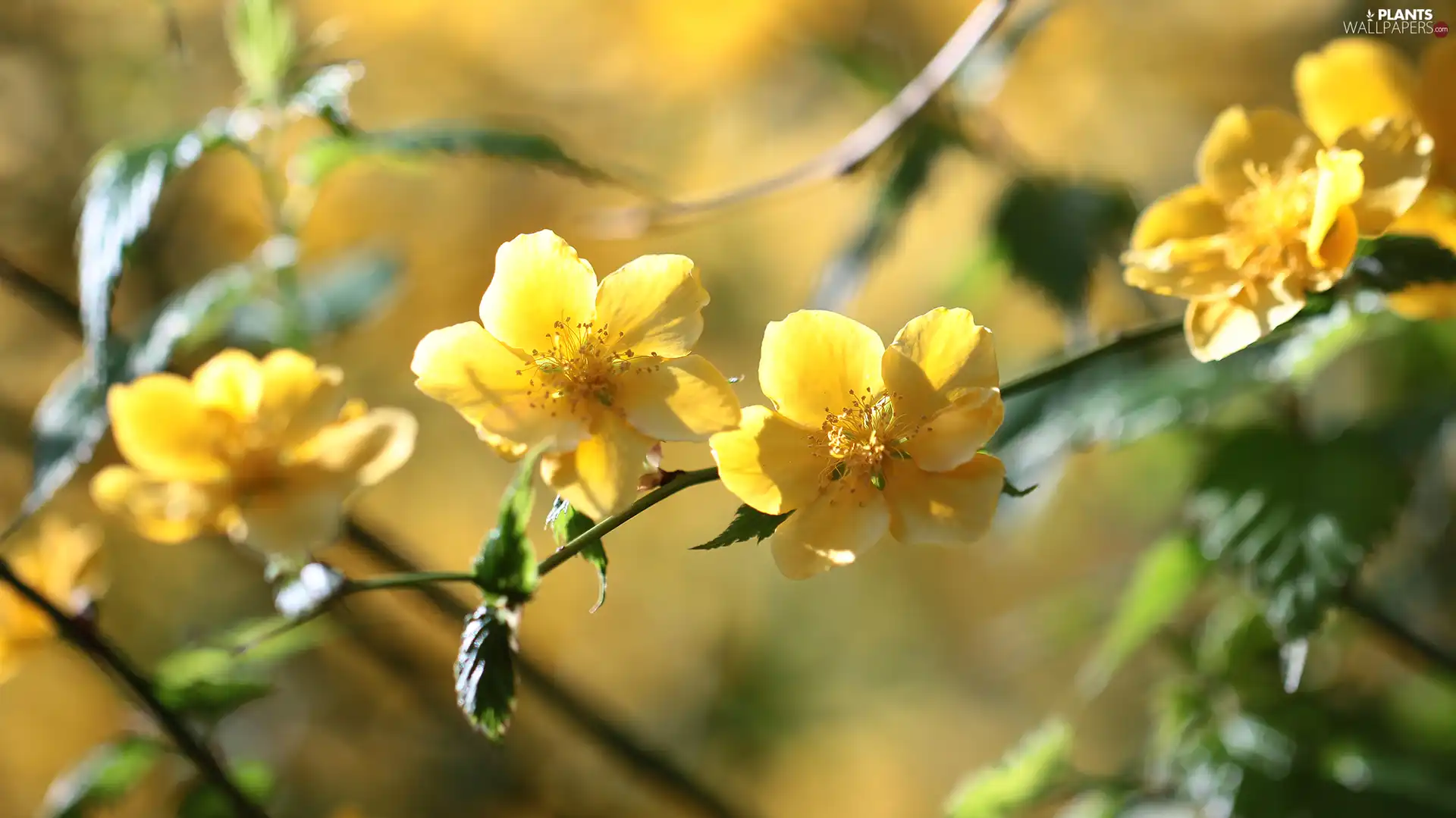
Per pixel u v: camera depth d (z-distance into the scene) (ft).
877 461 2.10
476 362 2.10
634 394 2.09
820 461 2.10
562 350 2.10
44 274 3.58
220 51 3.64
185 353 2.55
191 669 2.44
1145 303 2.68
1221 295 2.17
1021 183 2.64
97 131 3.62
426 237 3.93
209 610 3.89
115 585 3.84
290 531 2.17
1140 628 2.52
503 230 3.95
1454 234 2.23
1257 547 2.41
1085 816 2.52
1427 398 2.46
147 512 2.19
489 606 2.08
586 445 2.09
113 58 3.63
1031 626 3.05
